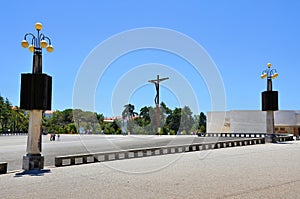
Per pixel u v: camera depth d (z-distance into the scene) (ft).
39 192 23.71
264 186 25.17
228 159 44.42
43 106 36.96
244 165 37.81
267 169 34.37
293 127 142.41
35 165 36.27
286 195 22.11
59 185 26.40
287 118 142.51
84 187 25.45
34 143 36.86
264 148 64.23
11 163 46.01
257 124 143.74
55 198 21.81
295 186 25.14
